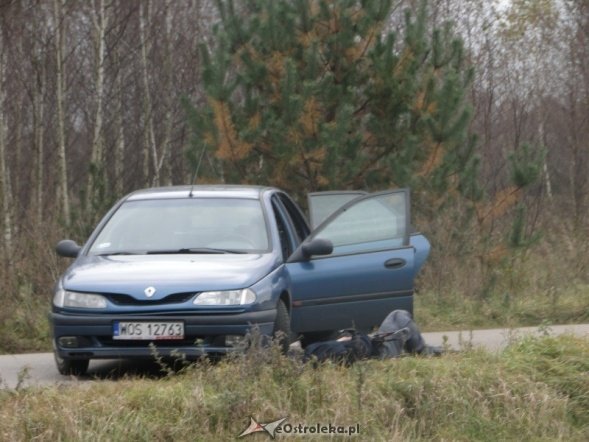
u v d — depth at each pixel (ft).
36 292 72.95
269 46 87.76
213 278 48.55
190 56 142.61
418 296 79.51
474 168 87.45
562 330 65.77
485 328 71.41
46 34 131.03
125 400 39.81
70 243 54.90
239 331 47.73
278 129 84.43
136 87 148.36
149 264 50.60
